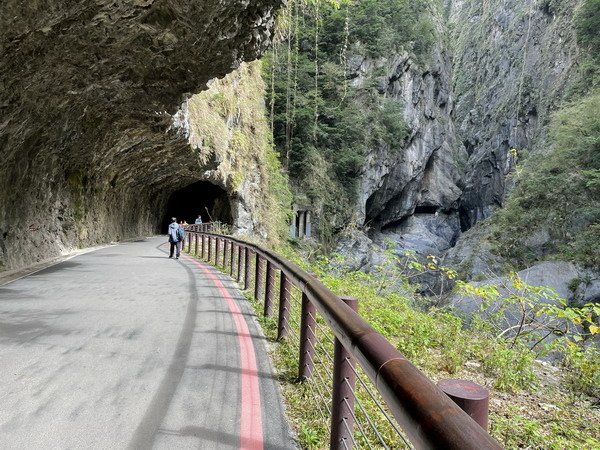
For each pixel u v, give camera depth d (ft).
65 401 12.31
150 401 12.42
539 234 111.14
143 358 16.14
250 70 122.52
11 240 43.70
